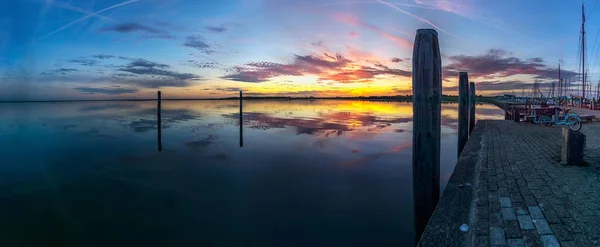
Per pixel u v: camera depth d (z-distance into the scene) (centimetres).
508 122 1694
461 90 1061
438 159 396
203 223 612
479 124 1576
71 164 1141
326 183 864
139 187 846
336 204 702
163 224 610
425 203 400
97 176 970
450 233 315
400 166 1053
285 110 5066
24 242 541
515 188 447
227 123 2625
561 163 606
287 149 1388
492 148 811
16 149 1455
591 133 1143
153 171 1025
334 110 4981
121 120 3005
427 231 322
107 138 1781
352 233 561
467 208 375
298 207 688
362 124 2447
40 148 1480
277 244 525
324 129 2109
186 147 1478
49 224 613
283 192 793
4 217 646
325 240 534
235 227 590
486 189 445
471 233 311
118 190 825
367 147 1412
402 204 699
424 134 392
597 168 562
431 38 385
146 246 524
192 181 905
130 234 570
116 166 1102
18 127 2420
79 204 723
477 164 615
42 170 1047
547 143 898
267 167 1062
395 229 574
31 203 729
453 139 1673
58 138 1794
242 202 722
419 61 388
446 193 433
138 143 1605
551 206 371
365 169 1016
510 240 291
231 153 1319
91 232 575
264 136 1805
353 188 820
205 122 2720
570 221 326
